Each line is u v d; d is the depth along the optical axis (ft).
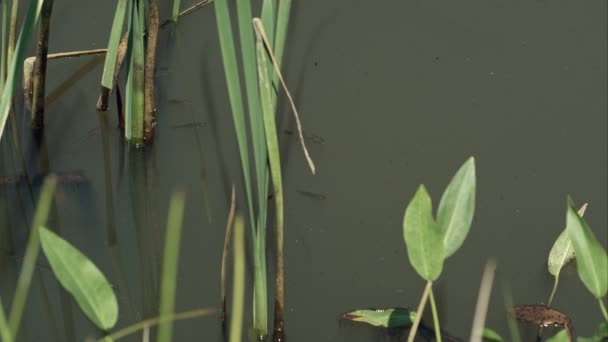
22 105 7.39
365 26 7.70
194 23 7.88
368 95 7.26
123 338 6.07
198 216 6.68
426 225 5.41
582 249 5.41
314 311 6.14
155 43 6.97
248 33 5.62
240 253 4.92
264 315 5.98
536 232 6.48
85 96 7.45
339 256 6.42
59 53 7.59
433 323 6.05
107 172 6.98
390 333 6.03
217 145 7.07
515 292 6.19
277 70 5.66
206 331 6.08
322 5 7.88
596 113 7.06
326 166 6.88
